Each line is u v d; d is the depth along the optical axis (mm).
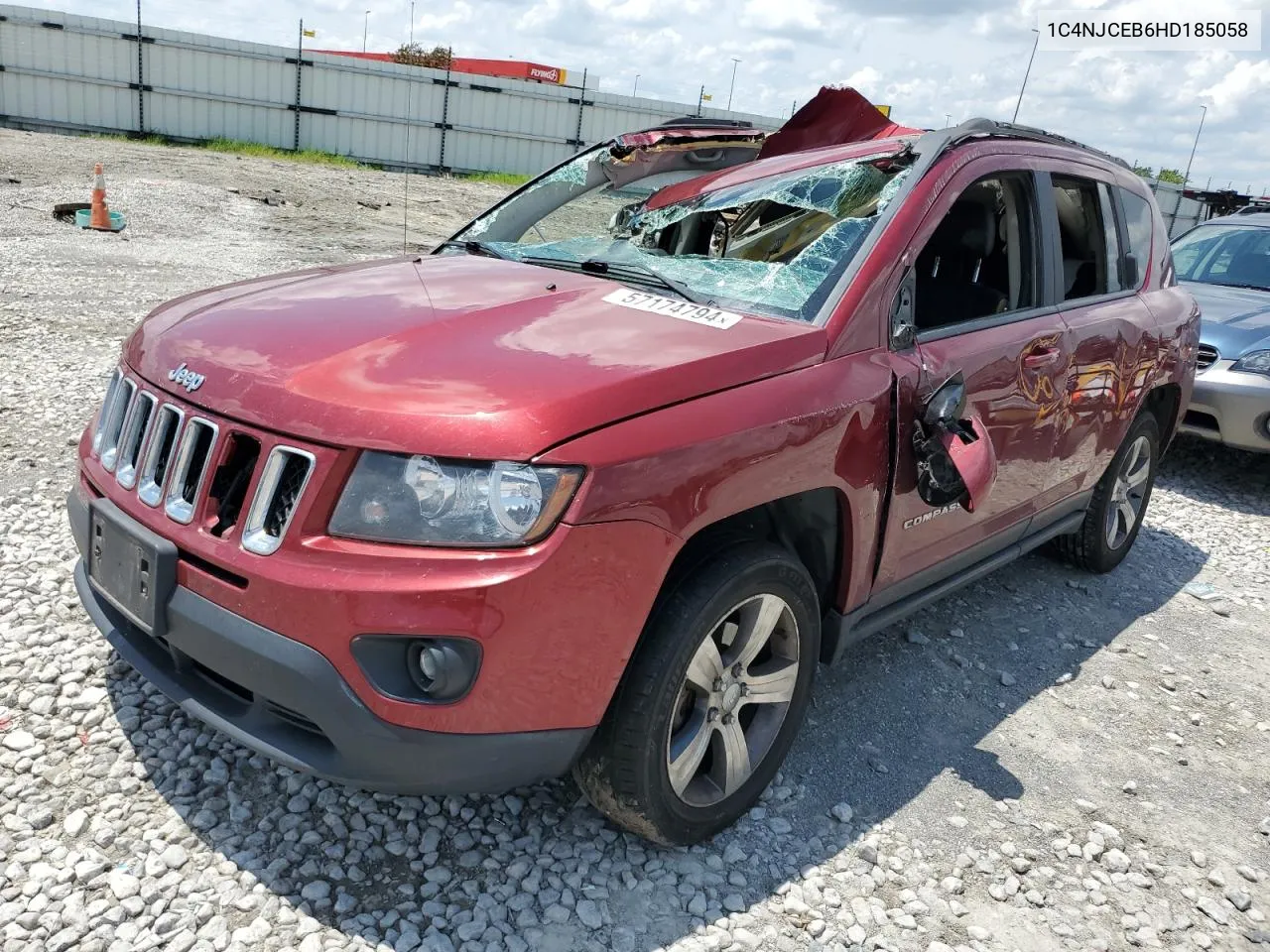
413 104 26719
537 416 2068
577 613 2088
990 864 2717
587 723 2199
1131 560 5133
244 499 2146
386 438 2043
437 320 2520
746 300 2844
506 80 27375
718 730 2566
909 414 2805
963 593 4465
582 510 2053
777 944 2336
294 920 2227
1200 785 3221
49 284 8344
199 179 16547
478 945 2225
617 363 2291
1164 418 4824
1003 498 3463
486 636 2010
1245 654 4203
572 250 3465
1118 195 4219
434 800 2670
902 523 2934
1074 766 3242
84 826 2422
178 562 2240
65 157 17344
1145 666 3984
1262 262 7422
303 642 2037
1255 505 6453
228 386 2268
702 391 2314
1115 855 2803
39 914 2154
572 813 2688
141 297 8258
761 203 3301
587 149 4031
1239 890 2732
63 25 23047
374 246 12469
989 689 3664
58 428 5055
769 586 2502
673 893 2451
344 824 2545
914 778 3061
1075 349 3631
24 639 3168
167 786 2600
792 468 2441
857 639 3012
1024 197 3514
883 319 2789
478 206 18734
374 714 2037
